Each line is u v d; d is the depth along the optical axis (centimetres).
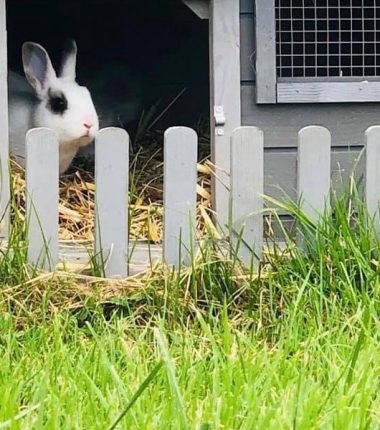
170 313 162
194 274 165
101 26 275
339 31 202
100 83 267
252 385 121
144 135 255
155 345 147
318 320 149
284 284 165
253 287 165
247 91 192
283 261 170
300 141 176
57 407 115
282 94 191
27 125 222
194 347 146
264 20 190
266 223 187
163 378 128
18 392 123
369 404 118
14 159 213
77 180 221
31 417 117
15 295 163
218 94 190
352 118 195
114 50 274
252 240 178
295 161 194
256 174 177
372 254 168
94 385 122
